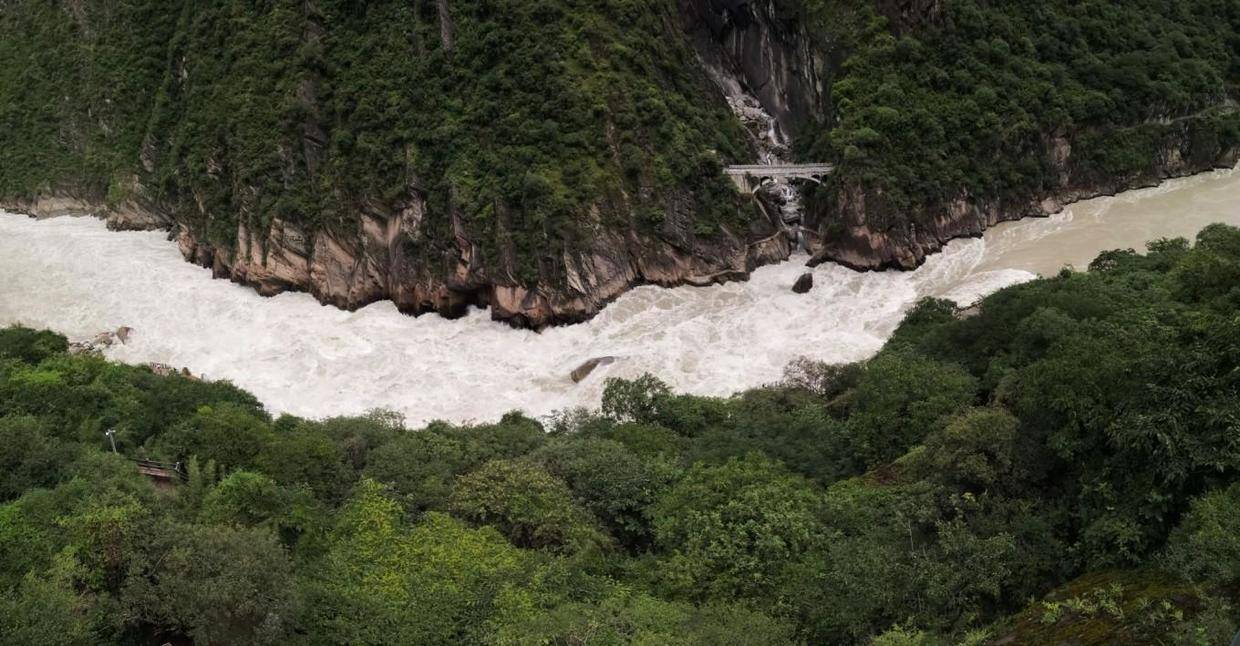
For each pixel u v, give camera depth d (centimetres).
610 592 2967
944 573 2638
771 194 9312
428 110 9012
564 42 9012
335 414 6900
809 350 7331
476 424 6284
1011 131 9462
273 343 8162
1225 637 1955
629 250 8538
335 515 3506
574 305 8106
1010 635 2366
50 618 2392
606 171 8606
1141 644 2119
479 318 8394
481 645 2616
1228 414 2466
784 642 2559
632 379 7100
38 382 4722
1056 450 2911
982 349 4781
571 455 4162
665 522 3478
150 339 8400
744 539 3156
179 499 3356
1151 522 2497
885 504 3253
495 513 3612
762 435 4628
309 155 9344
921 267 8681
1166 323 3625
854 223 8669
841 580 2820
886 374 4441
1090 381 2922
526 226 8244
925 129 9150
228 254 9506
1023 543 2717
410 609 2780
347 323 8456
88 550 2742
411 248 8550
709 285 8619
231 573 2577
